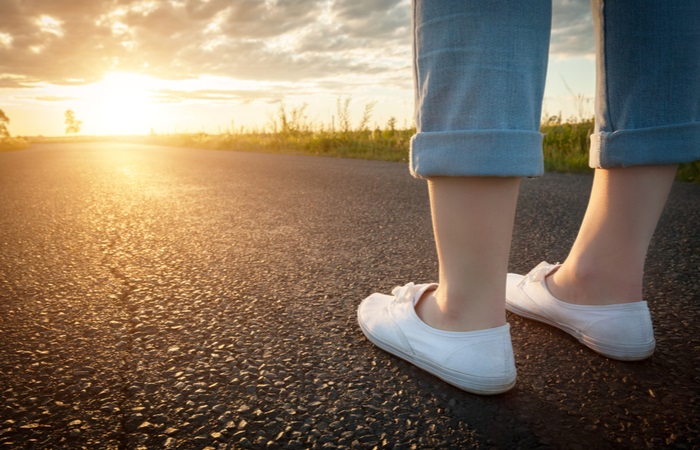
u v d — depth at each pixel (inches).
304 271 66.6
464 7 31.5
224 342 45.4
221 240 83.7
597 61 40.8
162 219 102.0
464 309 37.7
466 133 32.2
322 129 375.6
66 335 46.7
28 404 35.3
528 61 32.6
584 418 34.1
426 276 64.4
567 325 45.7
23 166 248.4
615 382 38.6
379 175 178.5
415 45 34.8
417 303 42.8
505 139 32.0
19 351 43.4
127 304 54.6
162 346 44.5
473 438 32.0
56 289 59.5
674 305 53.2
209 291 58.8
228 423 33.3
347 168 208.2
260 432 32.4
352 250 76.9
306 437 32.0
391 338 42.5
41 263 70.4
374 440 31.8
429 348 39.3
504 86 31.9
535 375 40.0
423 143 34.3
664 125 37.0
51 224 97.8
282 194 134.0
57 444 31.0
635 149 38.0
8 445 30.8
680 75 36.4
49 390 37.2
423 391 37.6
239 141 457.7
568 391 37.6
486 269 36.2
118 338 46.1
